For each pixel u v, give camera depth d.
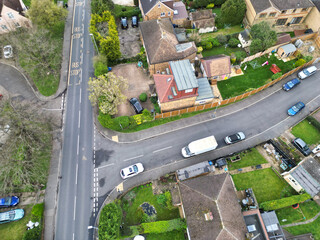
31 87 56.66
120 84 51.47
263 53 60.09
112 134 50.16
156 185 44.16
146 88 56.28
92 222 41.19
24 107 45.69
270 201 40.62
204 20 63.47
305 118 51.16
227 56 55.16
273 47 59.22
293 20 65.06
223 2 69.69
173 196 41.03
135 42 63.81
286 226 40.00
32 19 59.94
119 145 48.88
